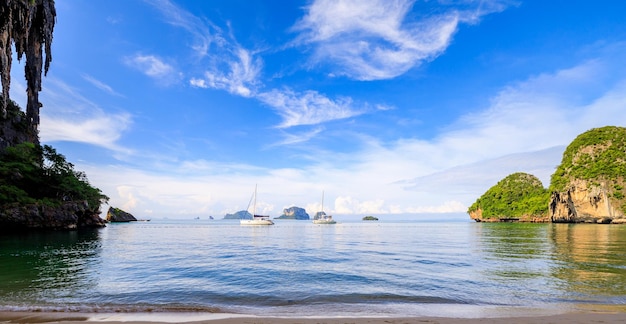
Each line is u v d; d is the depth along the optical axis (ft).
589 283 48.62
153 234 194.49
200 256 82.38
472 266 64.95
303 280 50.96
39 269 61.62
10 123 228.63
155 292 43.14
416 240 145.38
